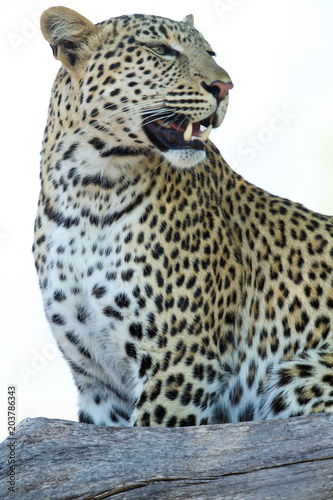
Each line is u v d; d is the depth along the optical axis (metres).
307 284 13.24
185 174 12.73
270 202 13.83
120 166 12.28
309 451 9.79
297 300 13.18
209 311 12.47
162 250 12.13
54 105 12.59
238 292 13.05
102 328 12.34
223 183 13.47
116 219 12.20
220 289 12.70
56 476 9.91
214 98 12.02
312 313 13.13
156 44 12.08
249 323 13.19
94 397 13.35
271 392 12.73
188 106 11.91
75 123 12.12
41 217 12.77
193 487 9.59
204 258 12.47
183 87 11.90
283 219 13.62
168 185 12.45
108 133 12.02
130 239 12.09
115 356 12.55
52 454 10.21
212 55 13.32
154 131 12.11
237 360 13.07
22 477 9.93
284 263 13.30
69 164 12.25
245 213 13.48
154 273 12.05
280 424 10.34
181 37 12.36
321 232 13.66
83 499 9.63
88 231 12.28
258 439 10.14
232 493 9.47
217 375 12.54
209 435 10.36
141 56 11.93
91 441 10.42
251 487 9.50
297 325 13.10
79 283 12.36
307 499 9.27
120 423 13.38
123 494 9.62
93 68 11.96
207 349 12.41
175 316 12.14
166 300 12.09
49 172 12.54
